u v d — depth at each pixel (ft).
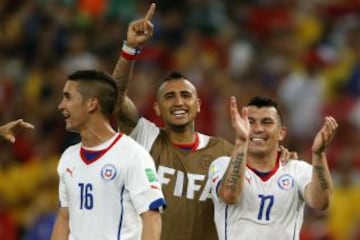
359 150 117.80
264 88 131.85
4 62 135.64
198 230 66.28
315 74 134.82
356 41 142.61
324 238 102.06
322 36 144.66
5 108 125.90
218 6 145.69
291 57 139.74
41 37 136.67
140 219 57.82
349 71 135.74
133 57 64.90
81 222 57.93
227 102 123.24
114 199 57.62
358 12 151.02
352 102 129.59
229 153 67.62
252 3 149.79
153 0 143.84
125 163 57.67
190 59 133.59
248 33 145.89
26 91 129.90
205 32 141.08
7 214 110.01
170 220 66.13
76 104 58.44
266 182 64.49
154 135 67.72
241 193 63.62
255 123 64.54
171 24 140.26
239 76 133.49
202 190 66.44
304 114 127.65
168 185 66.49
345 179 109.91
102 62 132.98
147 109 120.78
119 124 67.62
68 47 135.23
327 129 61.52
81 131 58.75
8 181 113.91
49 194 112.47
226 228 64.23
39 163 114.93
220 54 137.80
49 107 123.44
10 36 138.51
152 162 58.54
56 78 129.80
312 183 62.90
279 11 148.56
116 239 57.31
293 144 119.96
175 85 67.05
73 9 140.77
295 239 64.49
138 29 64.49
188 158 67.00
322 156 62.28
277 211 64.13
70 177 58.54
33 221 107.76
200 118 119.85
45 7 140.05
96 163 58.03
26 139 118.21
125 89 65.72
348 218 107.24
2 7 141.08
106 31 138.31
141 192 57.26
